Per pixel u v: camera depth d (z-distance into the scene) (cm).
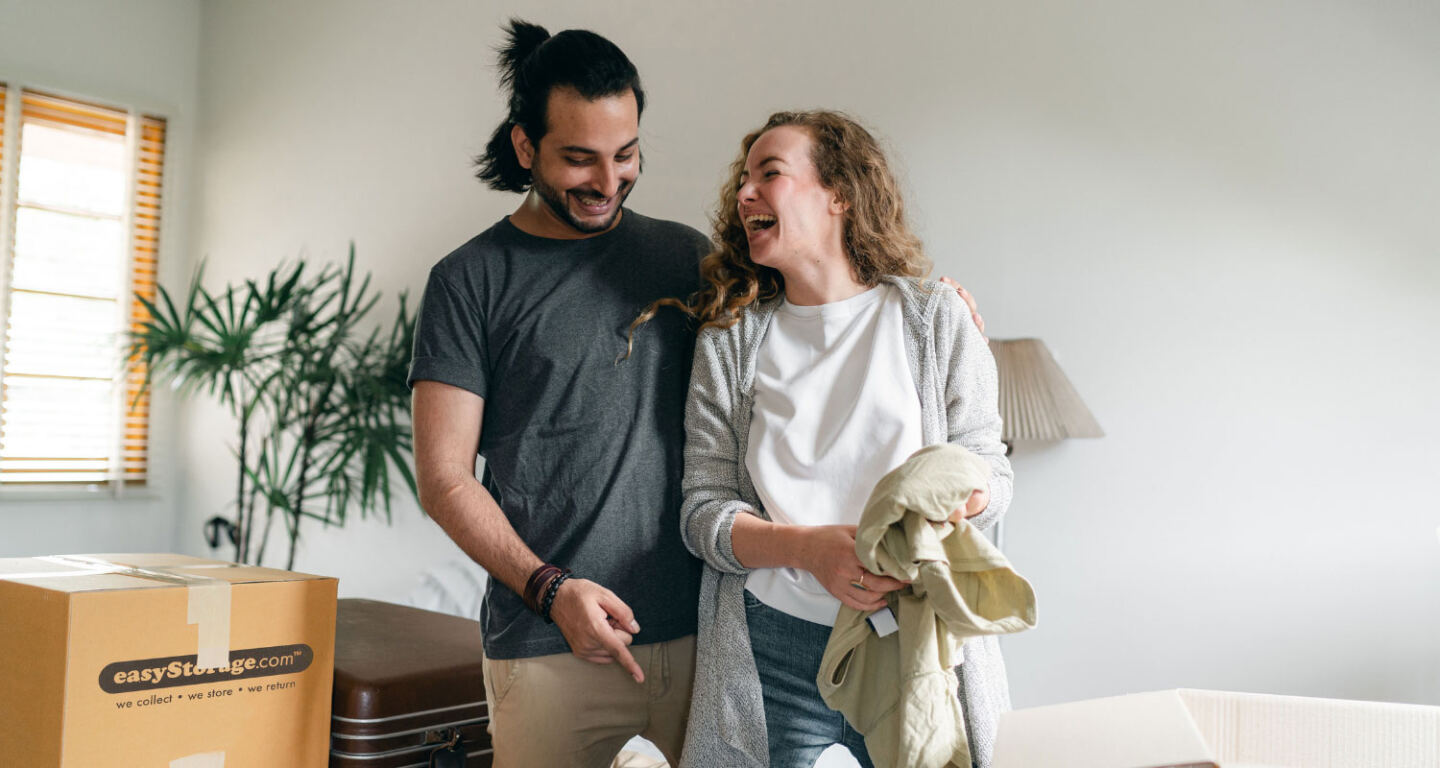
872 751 127
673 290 163
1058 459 262
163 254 488
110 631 137
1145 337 251
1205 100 247
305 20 450
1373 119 230
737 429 146
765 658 140
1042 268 264
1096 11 260
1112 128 257
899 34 287
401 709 181
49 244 456
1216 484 242
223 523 463
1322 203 234
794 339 145
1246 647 237
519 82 156
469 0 389
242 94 477
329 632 159
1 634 142
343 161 430
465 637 220
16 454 445
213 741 146
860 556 117
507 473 155
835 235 143
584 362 154
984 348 141
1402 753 105
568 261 160
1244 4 243
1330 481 231
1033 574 263
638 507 152
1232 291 242
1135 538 250
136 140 480
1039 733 99
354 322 393
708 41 324
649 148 335
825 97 299
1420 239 225
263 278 461
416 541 382
